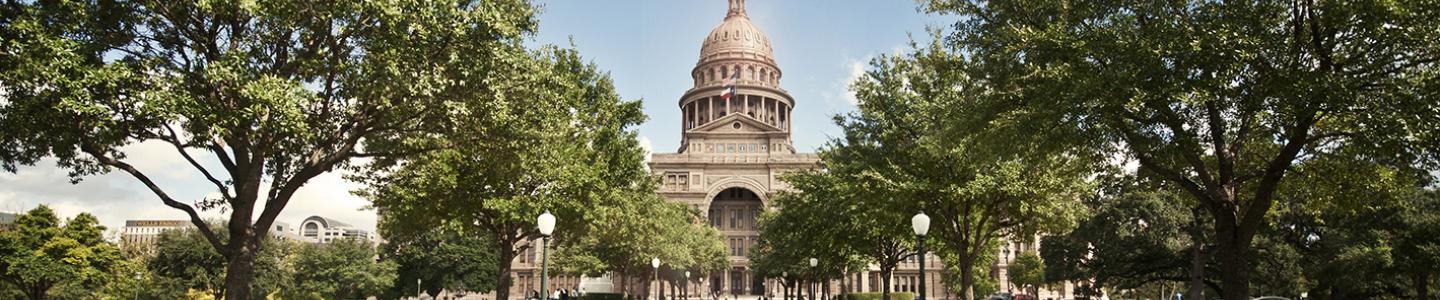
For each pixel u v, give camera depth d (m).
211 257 61.59
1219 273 48.94
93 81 15.10
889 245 46.09
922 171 28.19
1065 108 17.02
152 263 61.56
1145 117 17.66
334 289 70.69
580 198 30.52
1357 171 19.77
